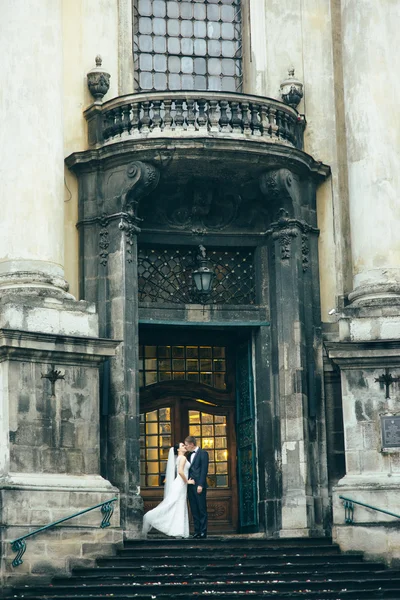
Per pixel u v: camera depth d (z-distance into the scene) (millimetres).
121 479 27062
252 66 30172
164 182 28766
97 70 29047
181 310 29094
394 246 28000
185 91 28031
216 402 30047
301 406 28297
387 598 23156
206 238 29453
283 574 24156
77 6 29578
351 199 28641
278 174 28625
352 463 26641
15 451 25047
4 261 26531
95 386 26266
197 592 23266
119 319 27844
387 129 28391
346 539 25969
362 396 26859
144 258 29297
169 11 30406
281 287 28906
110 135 28484
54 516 25000
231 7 30562
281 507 28094
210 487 29734
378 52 28594
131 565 24750
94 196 28562
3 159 26875
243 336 29734
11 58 27188
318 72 30297
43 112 27156
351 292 28391
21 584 24297
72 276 28547
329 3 30516
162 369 29938
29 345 25391
